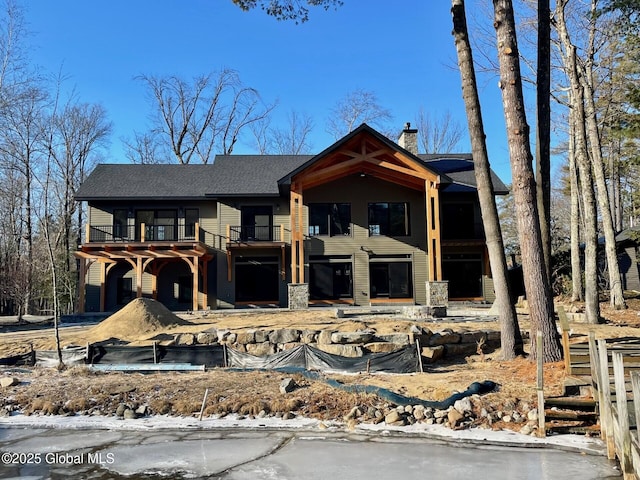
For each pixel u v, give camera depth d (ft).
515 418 22.59
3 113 95.04
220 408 24.97
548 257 32.07
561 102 63.16
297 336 37.83
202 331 39.88
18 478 17.19
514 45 31.40
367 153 69.00
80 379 30.94
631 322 47.11
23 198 97.04
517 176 30.94
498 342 39.19
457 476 16.98
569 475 16.96
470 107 34.19
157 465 18.33
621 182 110.93
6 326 63.62
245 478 17.04
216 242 81.35
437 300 66.85
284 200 82.02
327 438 21.25
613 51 58.85
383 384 27.78
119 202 81.35
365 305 77.82
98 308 78.54
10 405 26.09
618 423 16.56
